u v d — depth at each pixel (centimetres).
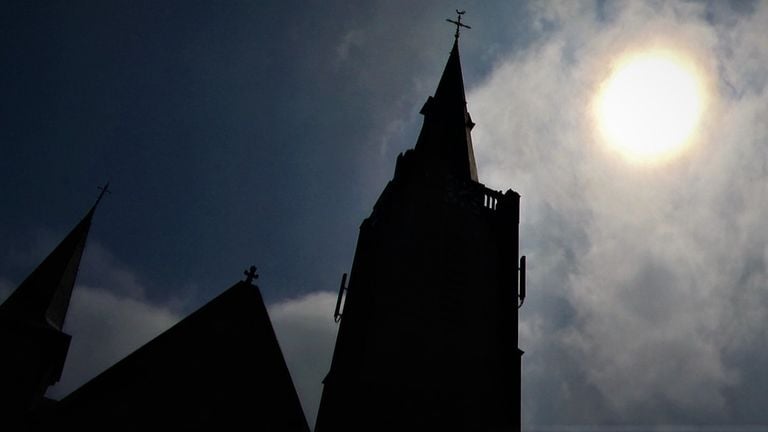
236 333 2308
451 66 4366
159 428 2036
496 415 2636
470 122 4116
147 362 2166
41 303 2634
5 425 2105
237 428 2095
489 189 3516
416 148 3894
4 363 2319
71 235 3088
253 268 2497
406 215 3161
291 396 2205
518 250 3266
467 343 2817
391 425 2455
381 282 2855
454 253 3103
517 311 3000
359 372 2552
